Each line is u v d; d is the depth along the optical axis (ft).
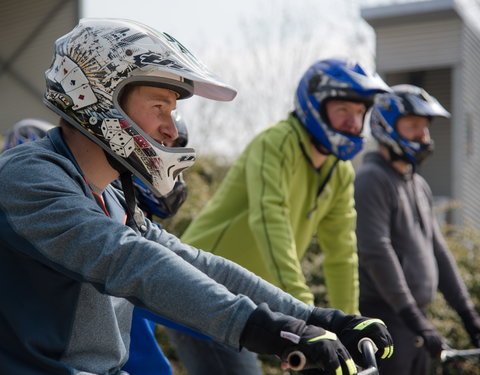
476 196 79.56
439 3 71.77
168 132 12.00
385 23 75.41
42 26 59.31
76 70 11.64
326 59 21.61
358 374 10.11
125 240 10.05
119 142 11.66
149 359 14.37
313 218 21.85
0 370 10.89
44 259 10.43
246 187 21.42
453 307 27.86
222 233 21.38
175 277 9.81
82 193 10.78
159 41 11.57
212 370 20.01
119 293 9.95
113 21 11.80
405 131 26.37
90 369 11.48
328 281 22.65
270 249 18.76
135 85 11.69
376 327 11.09
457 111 74.84
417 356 25.45
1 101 61.57
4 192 10.58
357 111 21.22
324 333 9.57
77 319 11.22
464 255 37.52
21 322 10.89
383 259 24.56
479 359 27.94
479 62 80.69
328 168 21.70
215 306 9.68
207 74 11.57
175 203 18.16
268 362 31.14
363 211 25.02
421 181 27.66
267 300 12.35
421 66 75.20
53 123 59.36
